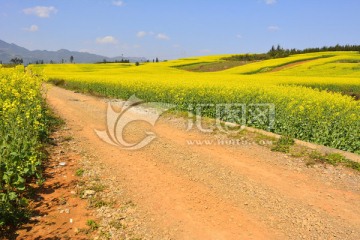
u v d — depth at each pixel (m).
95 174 8.28
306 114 12.31
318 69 53.66
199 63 90.94
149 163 9.16
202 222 6.05
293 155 9.68
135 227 5.87
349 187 7.55
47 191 7.21
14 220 5.82
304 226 5.90
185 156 9.73
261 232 5.73
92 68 83.62
